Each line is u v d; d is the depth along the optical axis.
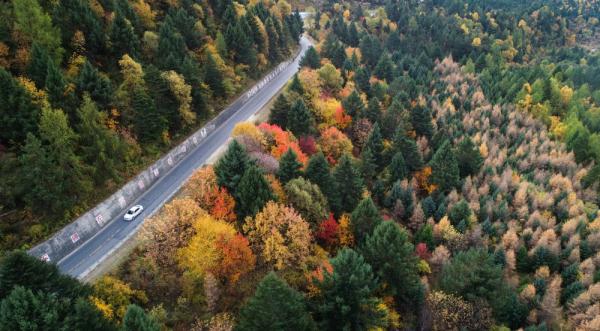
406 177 88.88
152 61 91.62
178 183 75.50
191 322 47.91
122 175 69.88
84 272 53.91
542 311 63.75
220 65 104.31
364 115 102.69
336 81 117.12
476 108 137.00
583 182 105.81
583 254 79.75
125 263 55.38
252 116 101.44
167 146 81.12
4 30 69.38
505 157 110.12
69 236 58.25
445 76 173.00
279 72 139.75
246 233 56.81
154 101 78.12
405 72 156.00
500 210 85.56
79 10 81.31
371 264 55.00
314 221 61.97
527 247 81.25
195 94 89.06
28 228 55.12
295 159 66.12
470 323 53.28
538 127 137.12
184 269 51.94
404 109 107.31
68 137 59.53
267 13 150.88
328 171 68.62
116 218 66.06
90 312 35.75
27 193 55.34
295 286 52.53
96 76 70.12
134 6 98.25
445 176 89.56
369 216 63.22
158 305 48.91
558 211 92.44
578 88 179.50
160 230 50.78
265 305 40.06
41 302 33.94
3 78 57.28
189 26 104.00
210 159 83.19
